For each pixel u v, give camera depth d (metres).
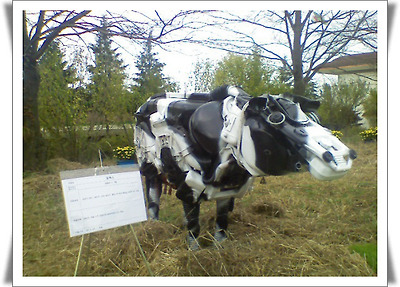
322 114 13.09
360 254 3.14
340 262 3.04
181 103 3.31
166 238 3.51
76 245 3.55
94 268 3.10
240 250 3.18
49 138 8.45
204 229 3.62
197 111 3.03
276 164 2.33
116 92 9.78
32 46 7.02
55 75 8.44
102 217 2.46
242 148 2.49
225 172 2.81
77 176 2.44
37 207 4.66
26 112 7.14
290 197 5.09
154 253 3.26
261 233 3.65
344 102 13.25
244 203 4.62
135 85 11.65
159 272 2.94
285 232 3.77
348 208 4.57
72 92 8.93
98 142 9.42
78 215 2.39
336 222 4.09
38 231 3.91
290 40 8.38
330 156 2.05
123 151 8.89
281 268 2.96
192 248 3.24
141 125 4.12
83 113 9.02
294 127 2.25
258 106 2.36
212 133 2.82
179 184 3.18
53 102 8.42
